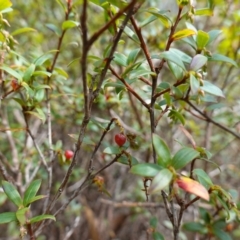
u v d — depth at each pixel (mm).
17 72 263
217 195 222
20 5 564
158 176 168
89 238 522
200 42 234
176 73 220
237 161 578
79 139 215
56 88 364
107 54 227
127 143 239
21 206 212
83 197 538
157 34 447
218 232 292
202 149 235
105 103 376
